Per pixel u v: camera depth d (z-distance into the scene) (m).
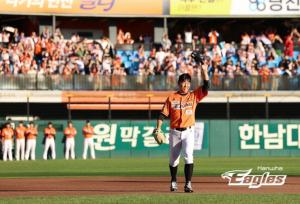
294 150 79.19
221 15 91.00
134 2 89.81
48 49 84.50
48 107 84.06
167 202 26.56
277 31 96.75
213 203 26.27
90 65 83.75
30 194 31.78
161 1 90.06
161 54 86.44
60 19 92.81
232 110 87.75
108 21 93.31
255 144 79.00
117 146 77.06
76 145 75.88
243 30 97.25
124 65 86.56
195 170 52.16
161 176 45.91
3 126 74.12
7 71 81.19
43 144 75.19
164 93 83.12
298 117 88.31
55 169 55.09
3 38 85.25
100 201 27.00
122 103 82.31
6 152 72.44
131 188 35.12
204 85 31.38
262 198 28.00
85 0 88.81
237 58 87.94
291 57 88.75
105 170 53.41
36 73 80.88
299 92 84.69
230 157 76.12
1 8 86.31
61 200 27.55
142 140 77.56
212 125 78.62
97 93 82.00
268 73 85.81
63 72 82.12
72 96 81.50
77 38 87.75
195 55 31.33
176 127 31.38
